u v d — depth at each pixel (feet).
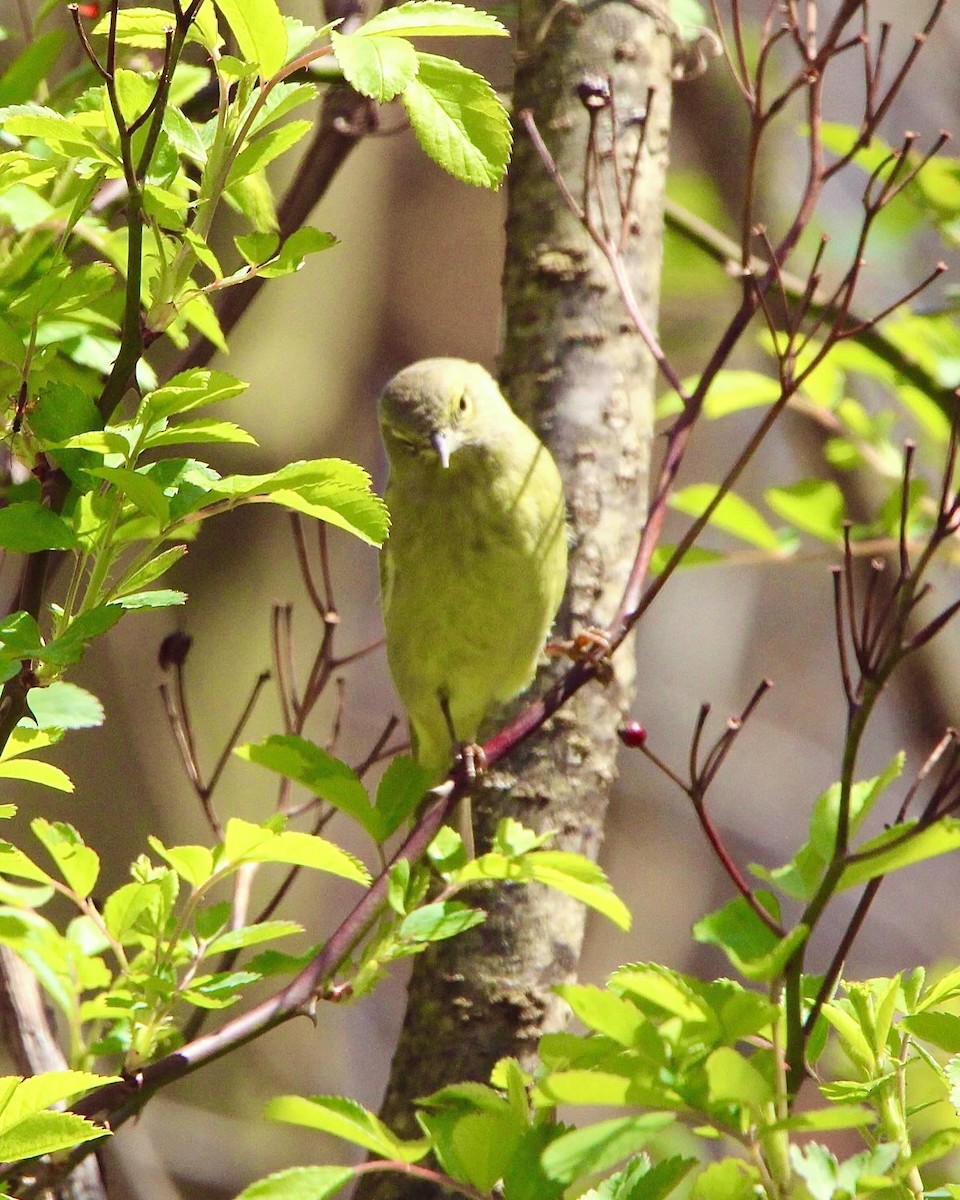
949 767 18.44
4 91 24.59
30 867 19.03
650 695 86.84
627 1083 15.70
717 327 56.49
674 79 29.58
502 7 34.27
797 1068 17.67
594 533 27.61
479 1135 17.47
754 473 87.92
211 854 19.33
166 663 27.32
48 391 16.62
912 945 83.76
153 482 16.08
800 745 88.02
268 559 46.57
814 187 24.93
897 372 37.04
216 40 17.22
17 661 16.24
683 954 82.38
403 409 32.04
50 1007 25.82
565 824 26.04
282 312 49.39
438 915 19.53
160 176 17.57
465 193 85.25
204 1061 19.10
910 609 18.74
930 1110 24.26
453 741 33.32
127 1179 38.73
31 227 21.48
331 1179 17.15
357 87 15.75
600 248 25.39
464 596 31.50
